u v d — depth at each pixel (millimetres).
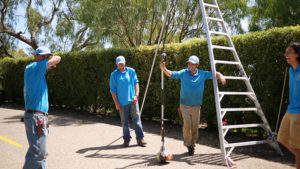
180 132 6543
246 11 11984
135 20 10391
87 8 10461
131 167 3859
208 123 6723
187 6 10852
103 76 9492
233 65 5883
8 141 5426
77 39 16375
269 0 10844
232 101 6031
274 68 5195
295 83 2953
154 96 7973
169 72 4406
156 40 12211
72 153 4590
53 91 12125
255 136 5906
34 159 2979
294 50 2936
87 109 10984
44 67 3070
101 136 5941
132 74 5180
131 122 8328
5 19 16609
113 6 9789
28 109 3031
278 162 4113
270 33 5230
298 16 10438
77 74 10648
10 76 14414
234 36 5902
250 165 3943
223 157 3963
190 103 4395
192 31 12094
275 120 5359
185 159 4242
